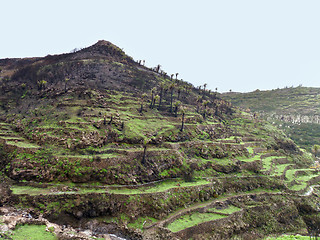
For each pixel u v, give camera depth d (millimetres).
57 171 65750
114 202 61312
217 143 110188
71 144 75188
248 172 98625
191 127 119562
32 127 87500
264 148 131875
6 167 68188
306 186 102188
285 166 118000
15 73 173750
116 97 131750
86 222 57250
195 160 93125
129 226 58500
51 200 58250
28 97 125000
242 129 155000
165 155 86188
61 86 136375
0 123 95562
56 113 97562
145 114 122188
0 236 42500
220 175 90938
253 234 69125
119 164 72688
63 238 47406
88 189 63938
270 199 85312
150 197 66062
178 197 71688
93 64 183000
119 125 95688
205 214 70000
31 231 47719
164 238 56562
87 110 102000
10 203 57344
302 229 77688
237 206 77062
